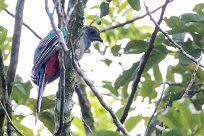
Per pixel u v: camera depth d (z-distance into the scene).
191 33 13.16
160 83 14.16
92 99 17.27
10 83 10.55
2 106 9.77
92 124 14.16
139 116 14.02
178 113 7.11
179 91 13.38
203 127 7.07
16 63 10.58
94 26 15.03
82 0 10.95
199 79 13.46
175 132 6.96
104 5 12.41
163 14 11.87
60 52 9.26
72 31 10.60
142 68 12.29
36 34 13.75
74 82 10.59
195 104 13.13
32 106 13.38
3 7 11.59
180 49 11.06
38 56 12.55
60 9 9.65
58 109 10.32
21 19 10.56
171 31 13.14
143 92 14.15
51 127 12.83
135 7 12.49
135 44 13.51
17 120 13.45
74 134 14.46
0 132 10.29
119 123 9.16
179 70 14.16
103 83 14.63
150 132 10.77
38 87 12.52
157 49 13.22
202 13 13.52
